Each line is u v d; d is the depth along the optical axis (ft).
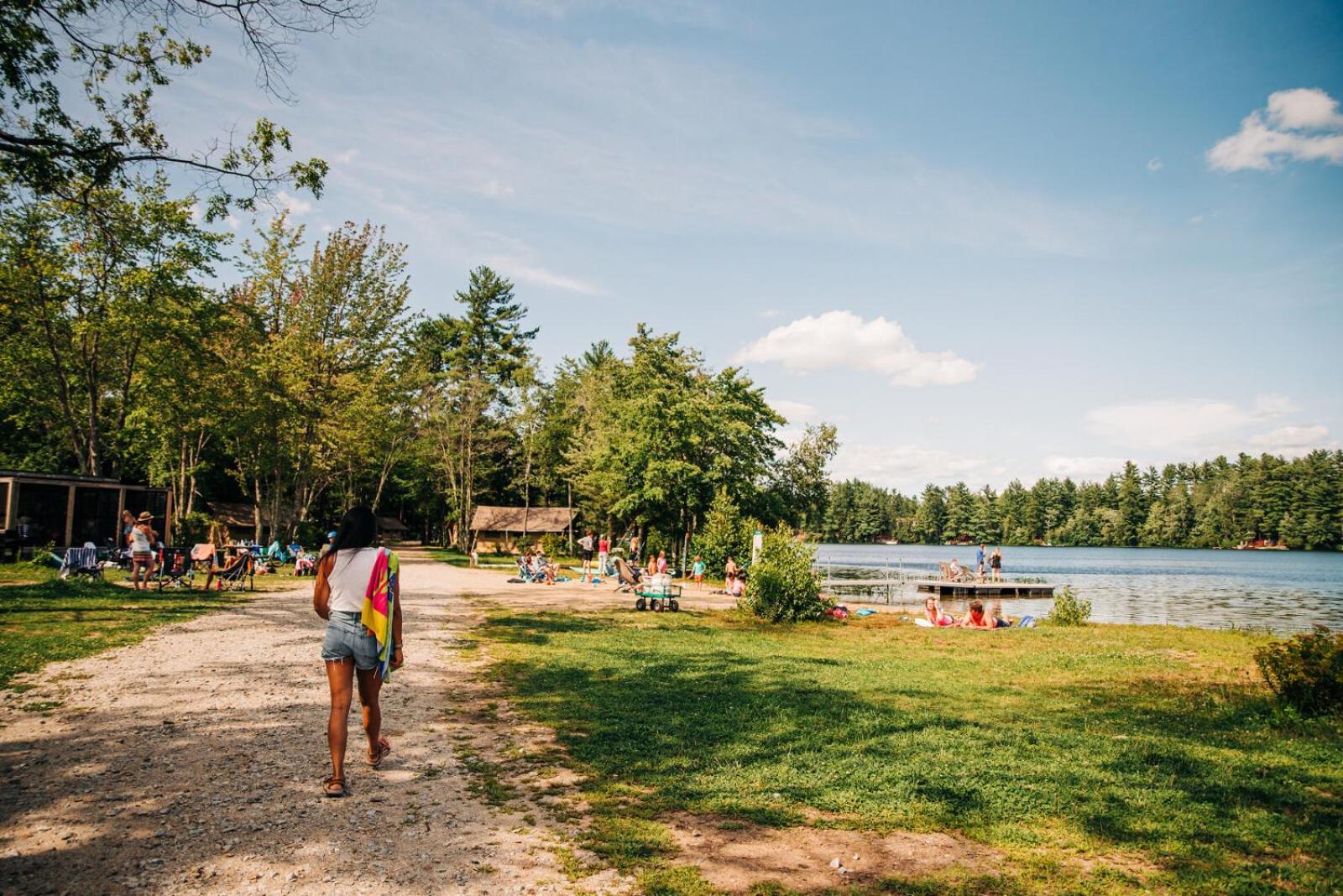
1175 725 29.04
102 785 17.84
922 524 572.10
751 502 153.89
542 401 215.51
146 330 102.42
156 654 34.22
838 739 24.93
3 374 108.27
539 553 108.17
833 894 13.97
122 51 42.34
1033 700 33.73
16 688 27.04
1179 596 149.18
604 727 25.77
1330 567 290.97
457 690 31.12
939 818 18.03
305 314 125.39
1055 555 443.73
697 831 16.90
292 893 13.10
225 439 130.00
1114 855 16.22
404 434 167.22
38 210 92.63
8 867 13.60
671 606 70.44
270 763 20.03
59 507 90.38
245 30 40.88
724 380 158.92
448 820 16.84
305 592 66.80
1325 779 21.91
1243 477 460.96
